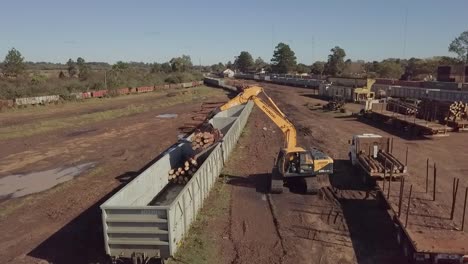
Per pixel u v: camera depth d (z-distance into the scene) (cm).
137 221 1102
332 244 1284
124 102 5938
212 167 1802
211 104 5609
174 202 1140
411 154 2461
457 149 2586
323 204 1636
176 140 3094
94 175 2139
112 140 3131
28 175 2170
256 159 2392
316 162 1716
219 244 1281
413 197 1463
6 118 4216
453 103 3203
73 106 5338
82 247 1295
